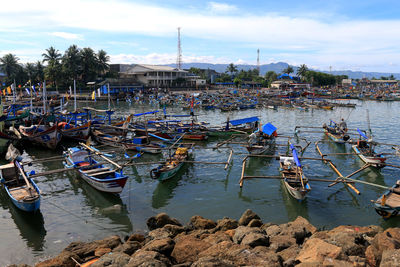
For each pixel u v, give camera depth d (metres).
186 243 14.93
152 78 130.00
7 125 48.53
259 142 35.66
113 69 151.25
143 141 36.81
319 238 14.70
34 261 15.90
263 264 12.51
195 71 177.00
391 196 20.53
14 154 29.66
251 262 12.76
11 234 18.55
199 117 70.44
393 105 98.12
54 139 36.62
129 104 98.00
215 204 22.66
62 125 44.69
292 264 12.62
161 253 14.59
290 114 75.75
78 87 112.62
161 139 40.47
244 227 16.94
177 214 21.14
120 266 12.86
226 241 14.79
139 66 130.62
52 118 47.78
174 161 28.27
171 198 23.69
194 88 140.00
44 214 21.02
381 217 20.48
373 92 141.00
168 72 138.00
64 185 26.12
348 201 22.98
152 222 19.06
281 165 27.33
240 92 127.06
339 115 73.38
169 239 15.45
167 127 47.22
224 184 26.52
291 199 23.30
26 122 44.78
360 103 105.19
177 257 14.32
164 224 18.69
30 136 37.78
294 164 26.56
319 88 162.25
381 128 54.66
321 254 12.59
